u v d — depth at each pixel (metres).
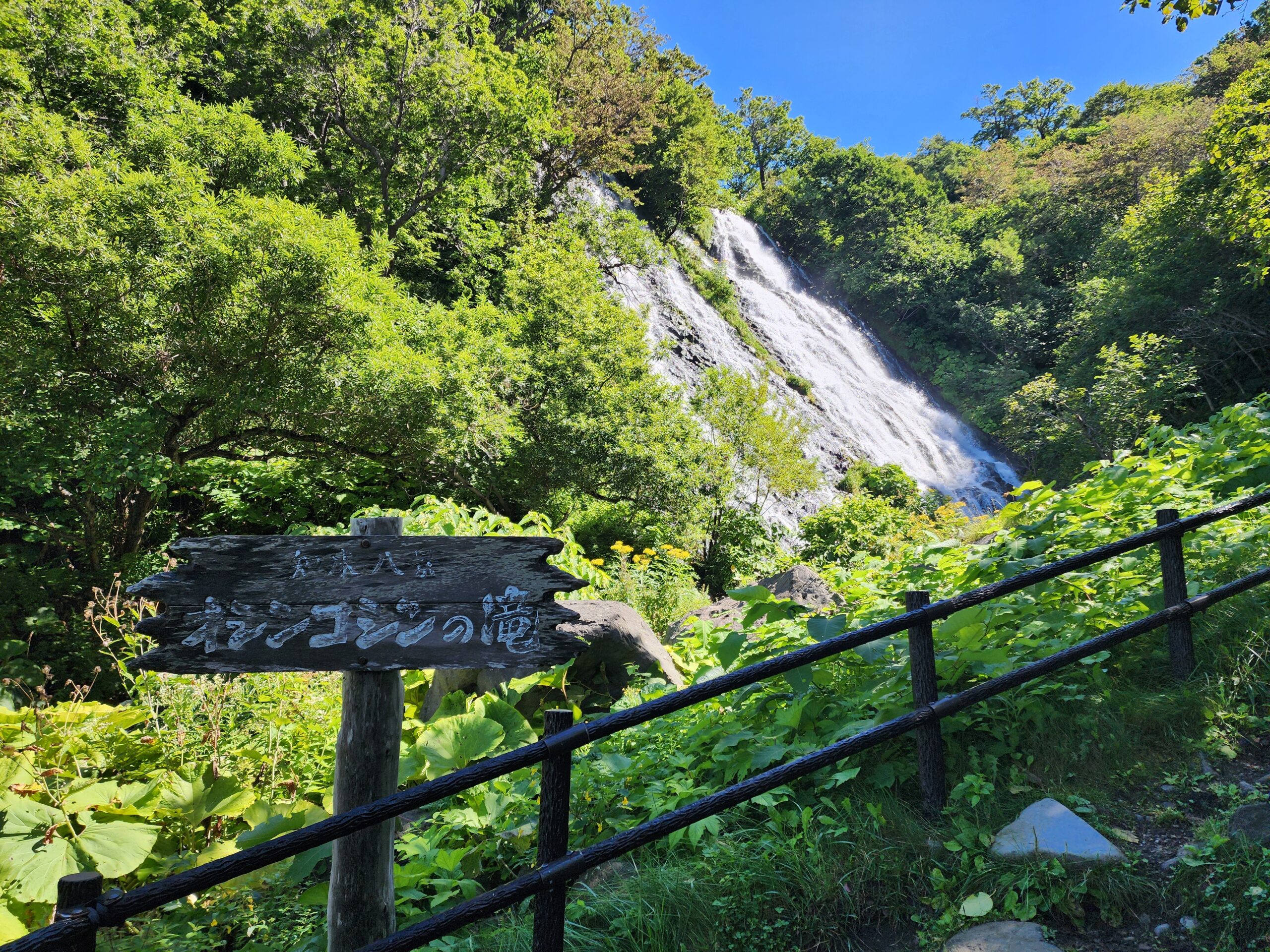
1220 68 36.41
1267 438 4.83
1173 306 21.94
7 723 3.28
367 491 10.27
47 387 6.95
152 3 13.45
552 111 19.56
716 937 2.24
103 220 6.79
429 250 16.47
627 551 8.81
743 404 15.20
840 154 44.03
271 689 3.91
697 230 32.75
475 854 2.89
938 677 3.09
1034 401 22.48
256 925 2.66
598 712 4.51
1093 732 2.87
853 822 2.60
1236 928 2.05
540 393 12.37
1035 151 55.50
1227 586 3.27
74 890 1.41
